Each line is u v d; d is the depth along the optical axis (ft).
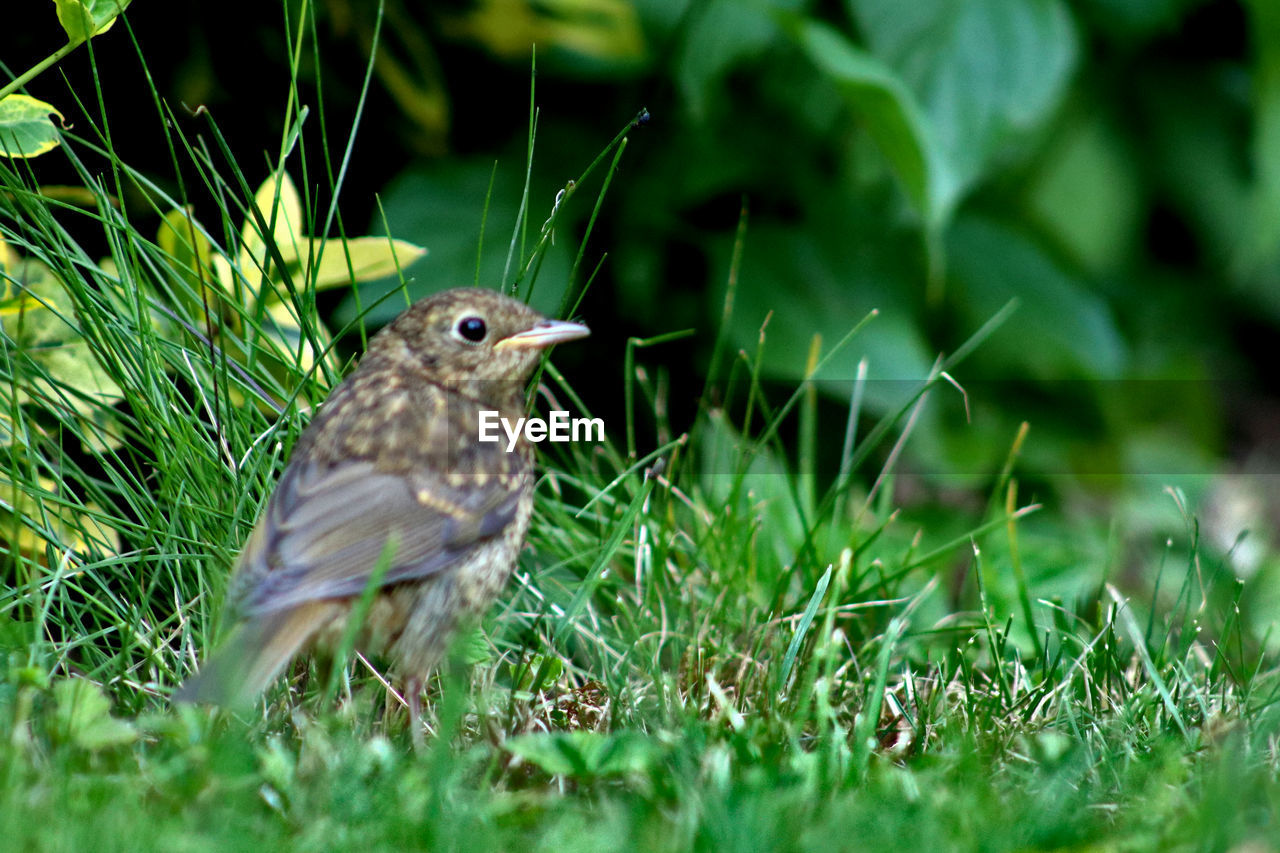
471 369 22.39
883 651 21.43
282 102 32.73
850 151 35.96
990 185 39.22
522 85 36.22
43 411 25.90
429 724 21.76
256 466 23.29
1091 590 30.76
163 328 26.35
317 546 20.01
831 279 35.47
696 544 27.76
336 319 32.55
